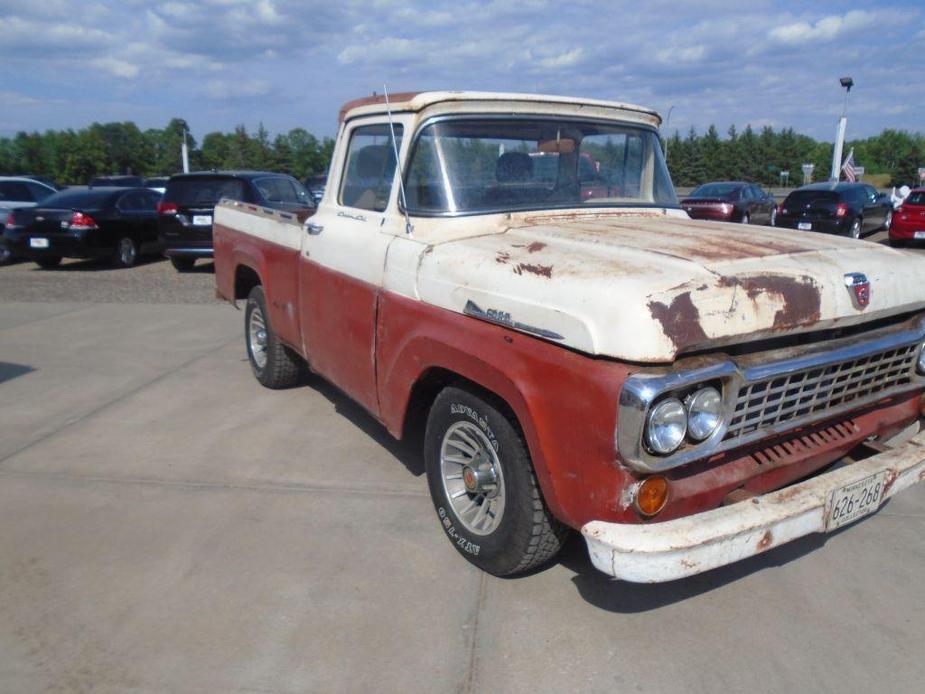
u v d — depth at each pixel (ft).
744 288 8.47
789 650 9.45
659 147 14.55
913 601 10.44
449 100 12.07
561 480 8.75
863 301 9.38
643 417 7.77
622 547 7.95
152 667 9.17
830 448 9.87
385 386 12.23
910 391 10.90
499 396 9.87
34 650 9.48
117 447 15.98
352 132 14.12
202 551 11.80
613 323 8.00
